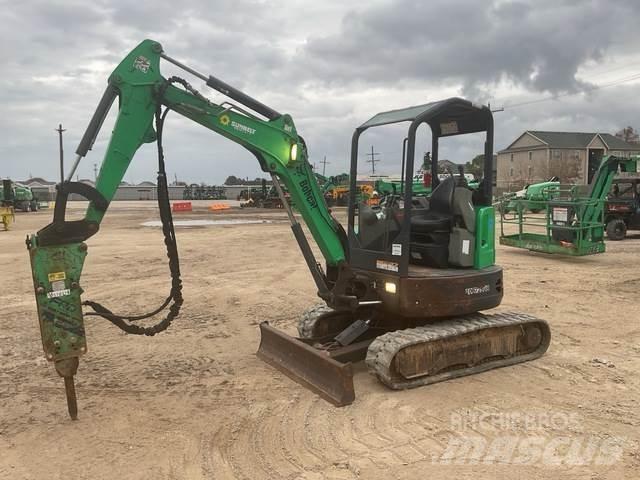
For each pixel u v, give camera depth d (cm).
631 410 471
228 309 861
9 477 370
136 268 1236
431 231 566
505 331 585
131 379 555
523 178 7688
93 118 457
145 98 469
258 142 510
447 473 368
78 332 432
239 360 612
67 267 425
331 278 587
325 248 550
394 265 531
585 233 1299
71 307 429
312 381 522
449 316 561
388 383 501
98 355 634
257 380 547
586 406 479
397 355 507
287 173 525
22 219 3105
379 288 549
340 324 642
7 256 1459
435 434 427
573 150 7475
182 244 1673
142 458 394
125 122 462
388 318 596
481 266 567
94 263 1307
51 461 391
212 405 488
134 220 2822
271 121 516
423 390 515
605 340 680
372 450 402
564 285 1023
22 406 489
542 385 530
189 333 727
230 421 455
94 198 443
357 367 577
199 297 942
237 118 499
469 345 557
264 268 1239
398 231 541
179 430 439
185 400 500
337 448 406
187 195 7062
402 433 429
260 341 683
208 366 593
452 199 561
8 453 404
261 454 398
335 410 473
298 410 474
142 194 8031
